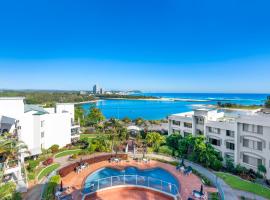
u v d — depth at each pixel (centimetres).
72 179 4212
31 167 4494
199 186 3938
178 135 6072
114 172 4681
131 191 3738
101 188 3628
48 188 3641
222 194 3650
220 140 5269
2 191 2572
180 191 3741
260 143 4388
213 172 4606
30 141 5441
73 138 6988
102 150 6003
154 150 6056
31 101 15462
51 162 5091
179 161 5247
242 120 4647
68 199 3294
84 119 10144
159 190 3628
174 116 6919
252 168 4531
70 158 5456
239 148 4759
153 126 10288
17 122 4466
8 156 3531
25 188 3641
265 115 4419
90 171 4634
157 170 4800
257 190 3778
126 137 7300
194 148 5128
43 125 5838
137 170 4772
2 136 3931
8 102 4875
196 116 6019
